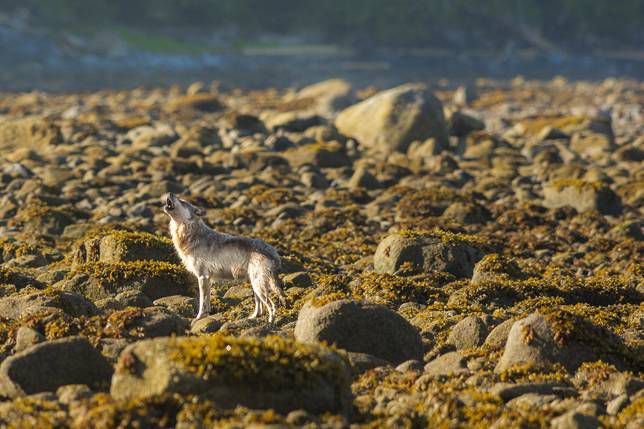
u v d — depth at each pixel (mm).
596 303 58438
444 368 39188
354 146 143250
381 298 56094
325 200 94125
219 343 31266
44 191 96875
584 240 82312
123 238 61875
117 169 111000
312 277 62656
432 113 144375
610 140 143125
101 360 35844
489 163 128000
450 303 55438
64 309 46000
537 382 36219
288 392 30312
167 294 55469
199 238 48625
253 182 106500
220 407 29734
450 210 89312
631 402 33594
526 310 53938
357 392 35500
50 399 32281
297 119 152875
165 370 30281
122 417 28453
